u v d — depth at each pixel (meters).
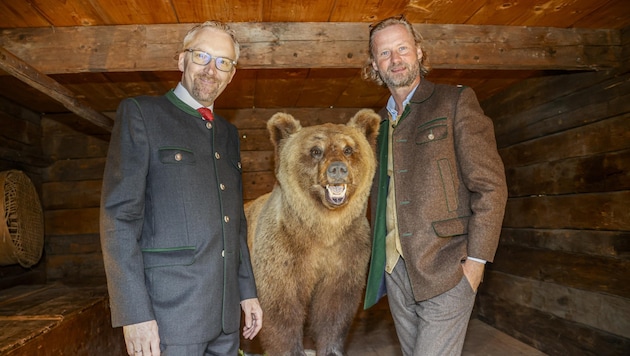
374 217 2.64
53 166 5.55
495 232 1.91
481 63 3.38
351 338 4.50
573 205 3.71
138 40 3.21
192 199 1.70
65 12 3.01
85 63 3.19
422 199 2.05
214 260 1.72
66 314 2.56
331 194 2.60
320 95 5.10
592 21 3.36
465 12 3.19
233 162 2.01
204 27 1.90
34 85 3.06
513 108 4.64
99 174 5.59
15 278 4.75
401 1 2.99
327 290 2.86
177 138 1.75
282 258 2.79
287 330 2.78
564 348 3.71
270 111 5.72
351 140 2.73
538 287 4.09
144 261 1.66
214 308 1.70
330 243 2.77
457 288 1.98
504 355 3.93
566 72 3.86
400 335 2.30
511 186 4.64
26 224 4.50
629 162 3.17
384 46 2.21
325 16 3.20
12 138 4.91
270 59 3.26
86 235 5.53
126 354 3.43
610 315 3.27
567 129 3.84
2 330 2.24
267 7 3.03
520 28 3.44
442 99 2.13
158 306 1.63
